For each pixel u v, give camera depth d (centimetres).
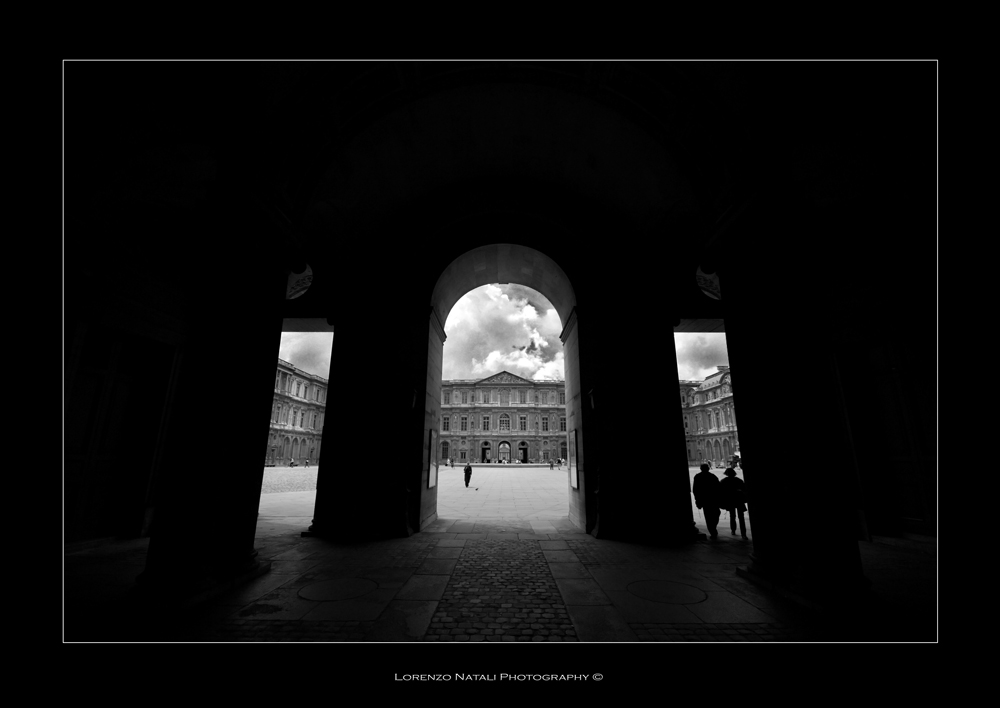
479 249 930
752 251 488
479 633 334
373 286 870
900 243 691
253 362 505
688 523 751
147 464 729
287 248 558
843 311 794
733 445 6419
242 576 461
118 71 420
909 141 504
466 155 841
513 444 7369
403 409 815
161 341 745
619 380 835
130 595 377
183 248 772
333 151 609
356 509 749
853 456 773
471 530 827
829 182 631
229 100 476
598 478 789
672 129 587
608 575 509
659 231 873
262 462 517
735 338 523
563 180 891
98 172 528
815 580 389
